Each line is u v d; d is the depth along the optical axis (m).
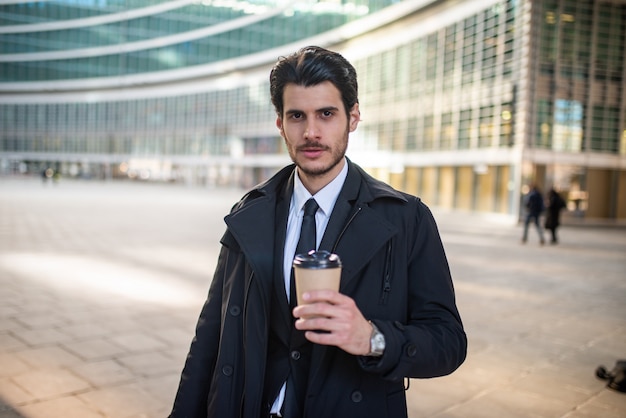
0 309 6.07
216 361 1.75
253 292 1.59
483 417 3.72
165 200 31.31
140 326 5.61
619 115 24.53
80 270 8.73
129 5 63.69
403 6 30.70
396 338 1.29
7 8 69.06
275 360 1.57
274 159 49.28
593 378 4.53
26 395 3.76
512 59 23.80
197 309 6.43
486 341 5.55
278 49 47.06
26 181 57.28
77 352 4.71
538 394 4.15
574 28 23.67
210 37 56.22
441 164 28.11
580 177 24.27
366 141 34.97
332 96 1.46
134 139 64.94
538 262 11.65
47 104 70.62
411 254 1.56
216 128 56.12
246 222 1.62
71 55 67.50
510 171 23.80
